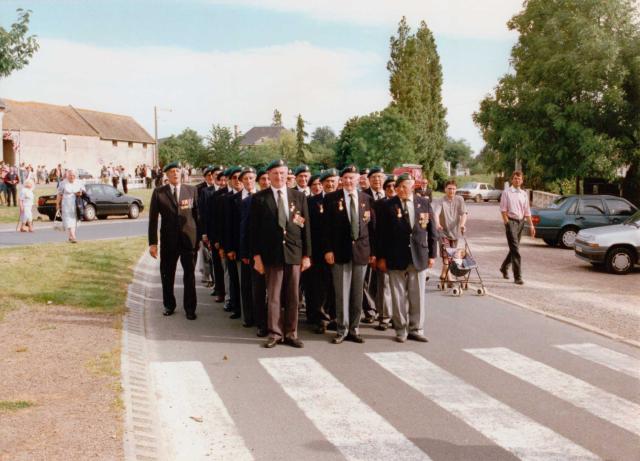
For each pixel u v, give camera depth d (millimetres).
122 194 29078
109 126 75812
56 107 71812
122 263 13922
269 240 7711
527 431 5086
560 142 23172
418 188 16438
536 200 36719
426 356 7332
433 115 72125
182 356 7277
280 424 5227
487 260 16172
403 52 69625
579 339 8117
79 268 12758
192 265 9320
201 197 11016
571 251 18453
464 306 10289
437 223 11461
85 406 5246
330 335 8422
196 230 9375
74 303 9555
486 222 29500
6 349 6977
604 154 22281
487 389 6133
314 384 6281
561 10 23422
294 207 7805
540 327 8789
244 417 5383
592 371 6730
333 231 7859
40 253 14547
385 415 5438
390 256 7918
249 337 8242
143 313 9609
